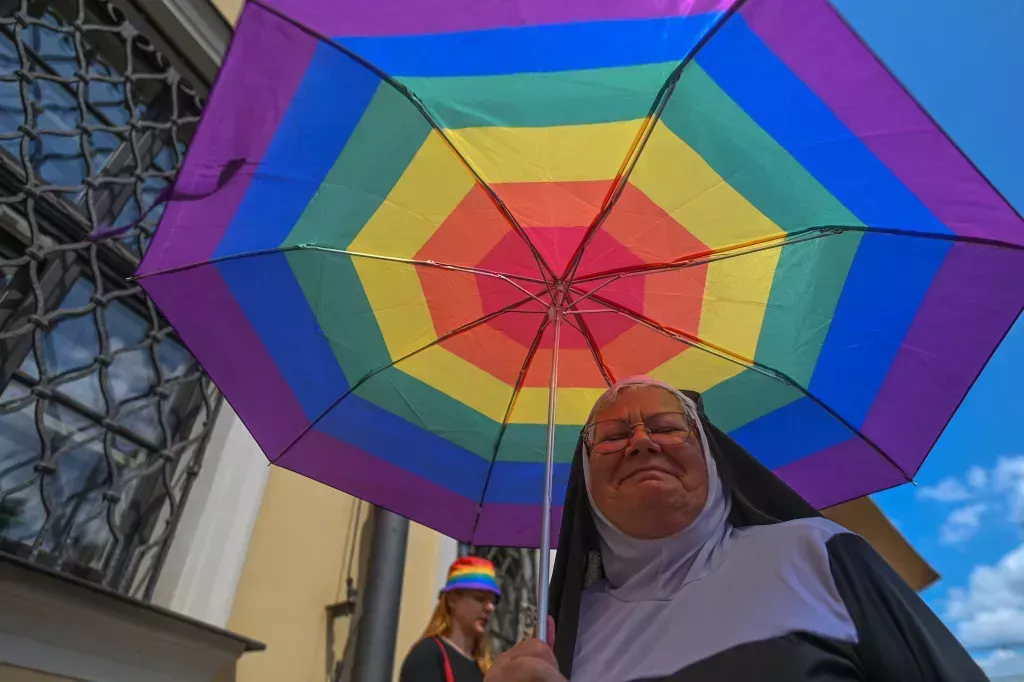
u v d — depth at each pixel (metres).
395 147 1.32
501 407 1.70
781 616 0.98
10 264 2.01
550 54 1.14
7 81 2.12
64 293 2.19
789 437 1.61
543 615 1.05
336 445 1.62
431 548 3.73
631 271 1.49
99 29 2.49
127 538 2.24
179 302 1.39
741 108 1.17
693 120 1.19
